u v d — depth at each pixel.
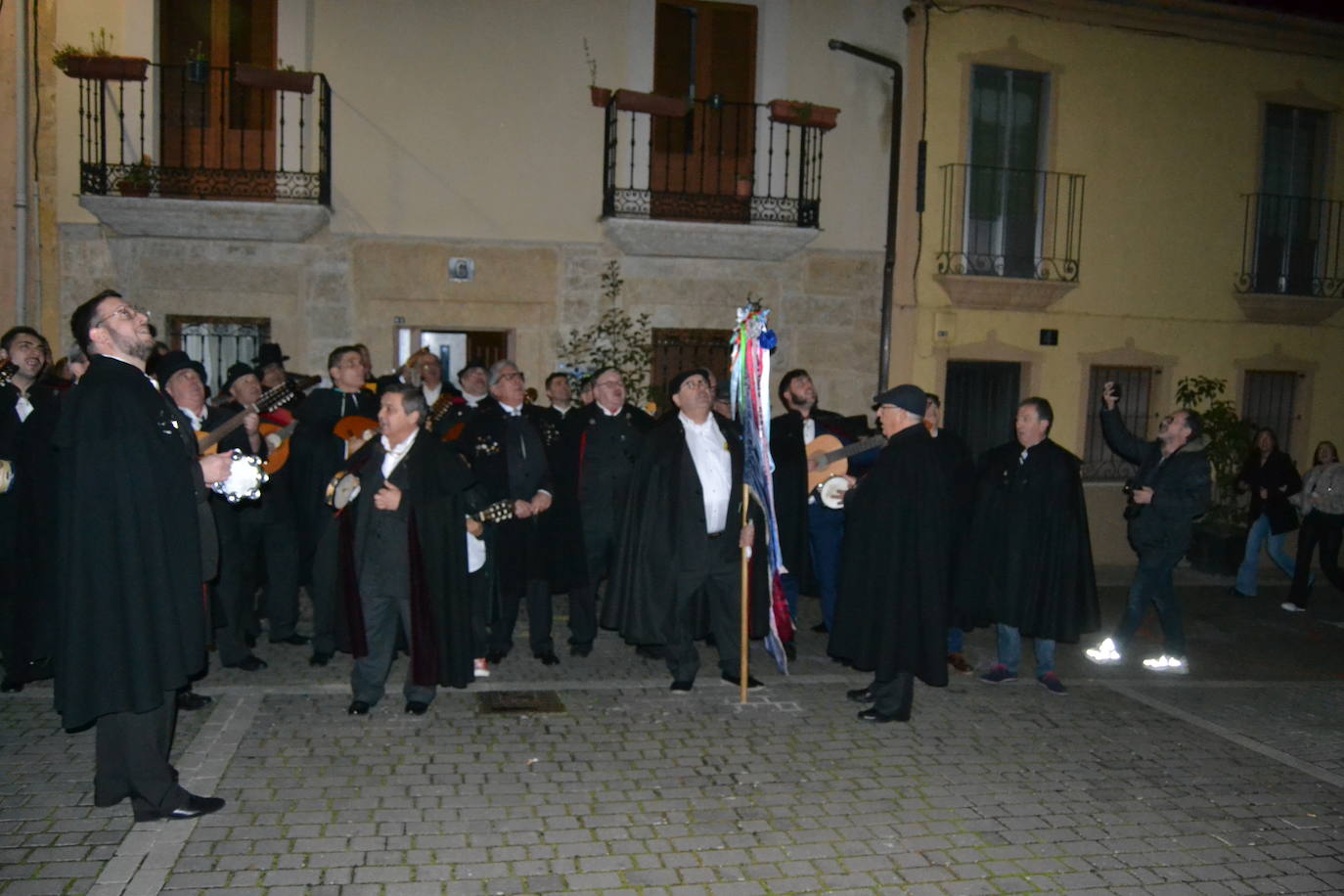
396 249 10.52
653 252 11.09
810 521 8.06
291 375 8.66
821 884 4.25
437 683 5.89
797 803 5.03
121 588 4.20
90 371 4.28
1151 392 13.09
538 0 10.70
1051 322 12.49
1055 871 4.46
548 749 5.58
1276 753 6.07
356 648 5.84
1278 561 10.86
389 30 10.37
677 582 6.53
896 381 11.97
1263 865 4.61
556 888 4.11
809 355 11.73
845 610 6.28
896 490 6.11
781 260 11.52
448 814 4.73
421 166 10.52
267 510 6.95
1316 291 13.57
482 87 10.62
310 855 4.28
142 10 9.99
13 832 4.36
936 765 5.62
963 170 12.01
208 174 10.08
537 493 6.90
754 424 6.52
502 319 10.84
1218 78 12.95
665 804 4.95
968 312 12.18
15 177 9.82
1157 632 9.37
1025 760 5.75
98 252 10.03
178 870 4.10
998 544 7.08
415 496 5.83
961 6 11.87
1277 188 13.46
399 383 5.87
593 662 7.34
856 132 11.71
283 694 6.29
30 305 9.97
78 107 9.89
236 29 10.37
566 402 8.44
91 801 4.69
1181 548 7.65
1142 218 12.78
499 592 7.05
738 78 11.61
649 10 10.94
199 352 10.38
